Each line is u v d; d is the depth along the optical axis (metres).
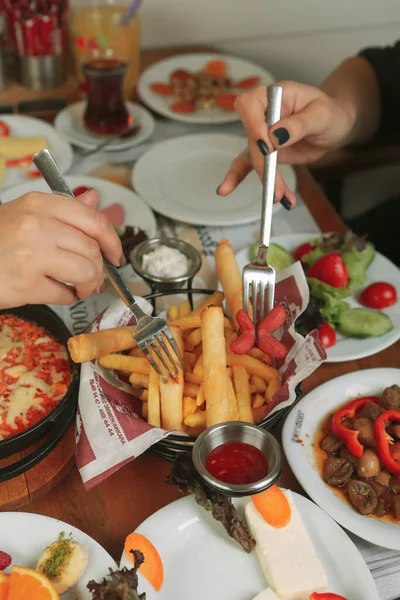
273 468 0.53
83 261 0.55
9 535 0.54
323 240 0.86
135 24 1.08
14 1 1.09
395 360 0.74
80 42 1.07
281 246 0.86
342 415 0.64
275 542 0.54
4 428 0.61
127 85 1.12
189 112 1.11
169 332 0.59
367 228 1.17
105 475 0.55
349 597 0.52
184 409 0.60
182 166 0.98
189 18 1.33
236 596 0.53
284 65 1.46
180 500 0.57
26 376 0.65
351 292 0.79
